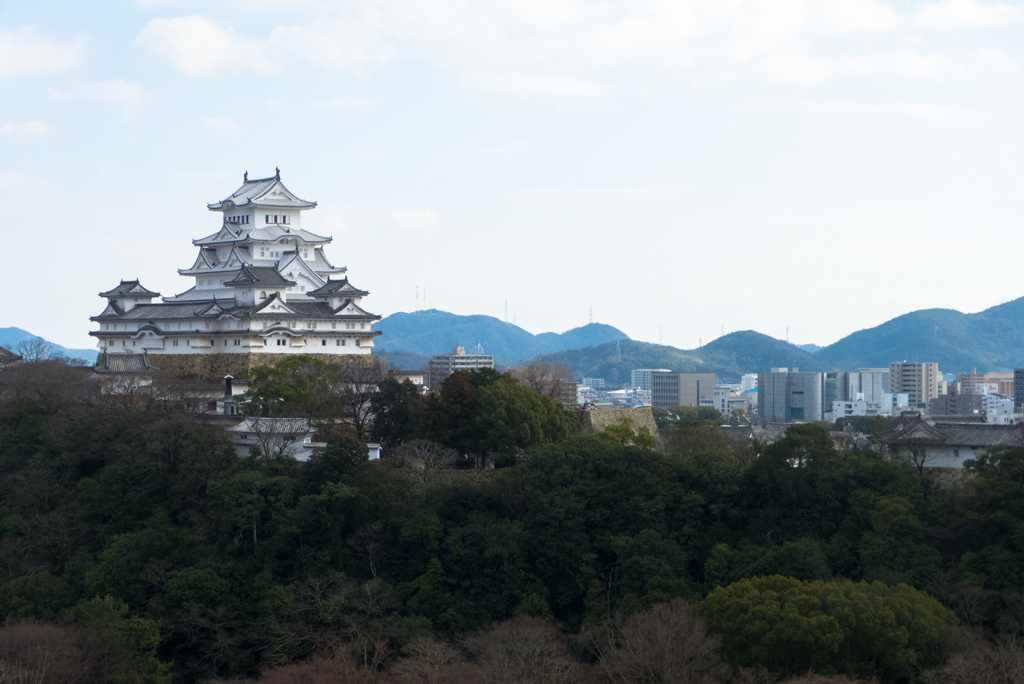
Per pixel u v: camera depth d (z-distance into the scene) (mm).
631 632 112875
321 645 124812
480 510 143375
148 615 128500
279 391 163875
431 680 109812
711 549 137250
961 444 153125
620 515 140000
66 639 116625
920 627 106750
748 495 144625
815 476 140750
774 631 104938
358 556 140500
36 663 110625
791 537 138000
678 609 115312
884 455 155375
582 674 111062
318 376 174250
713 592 116625
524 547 136500
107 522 149500
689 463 149000
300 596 130375
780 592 112562
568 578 135875
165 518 144625
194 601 128625
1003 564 121812
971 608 118562
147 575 133375
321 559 136750
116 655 118250
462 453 166000
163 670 122375
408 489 146875
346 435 148250
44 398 174625
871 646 106375
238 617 130750
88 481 152000
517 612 130375
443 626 129625
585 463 144875
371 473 144125
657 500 140500
